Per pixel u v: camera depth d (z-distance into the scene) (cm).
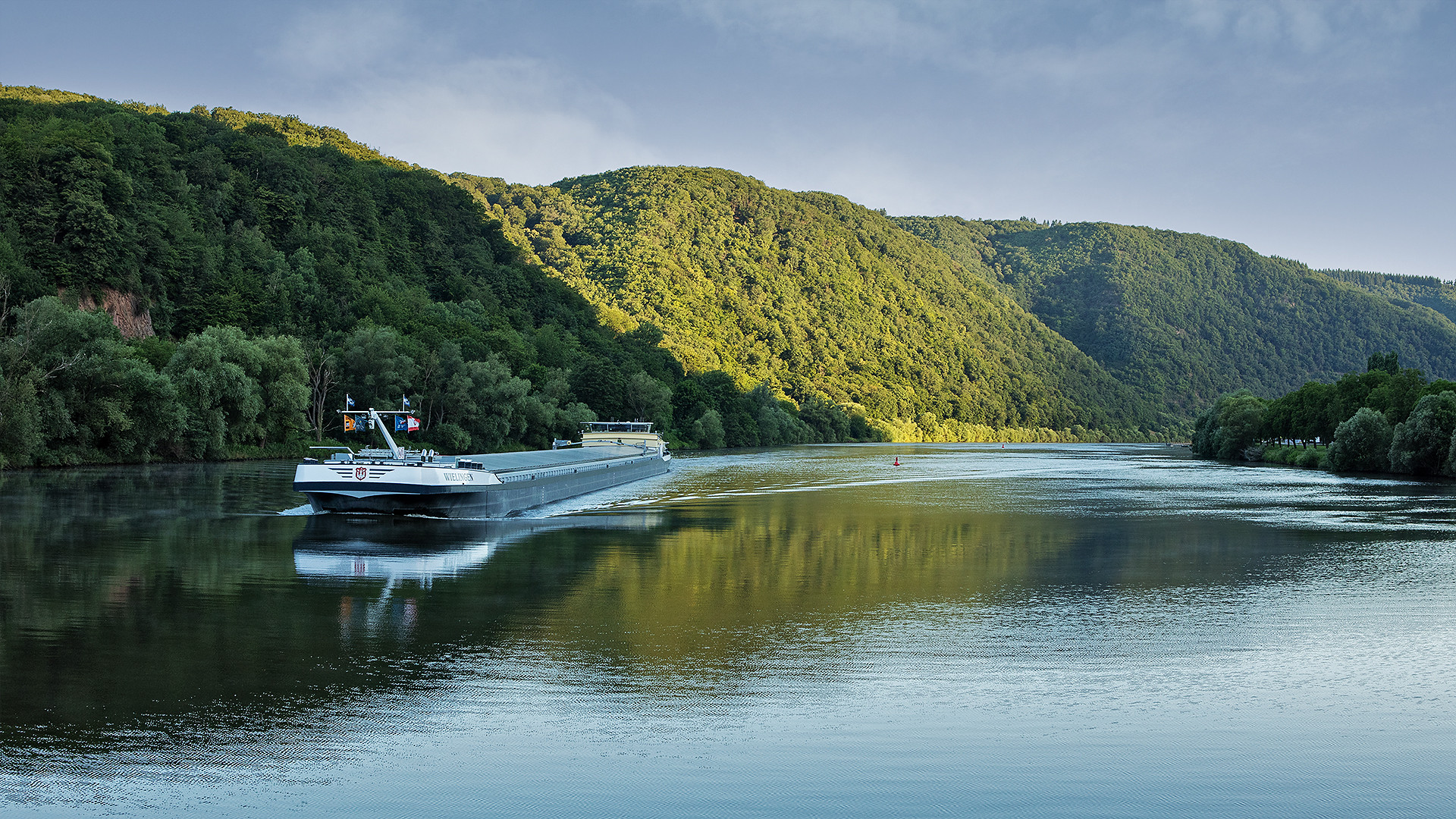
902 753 1820
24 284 10538
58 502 5803
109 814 1514
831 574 3856
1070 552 4612
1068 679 2319
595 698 2109
